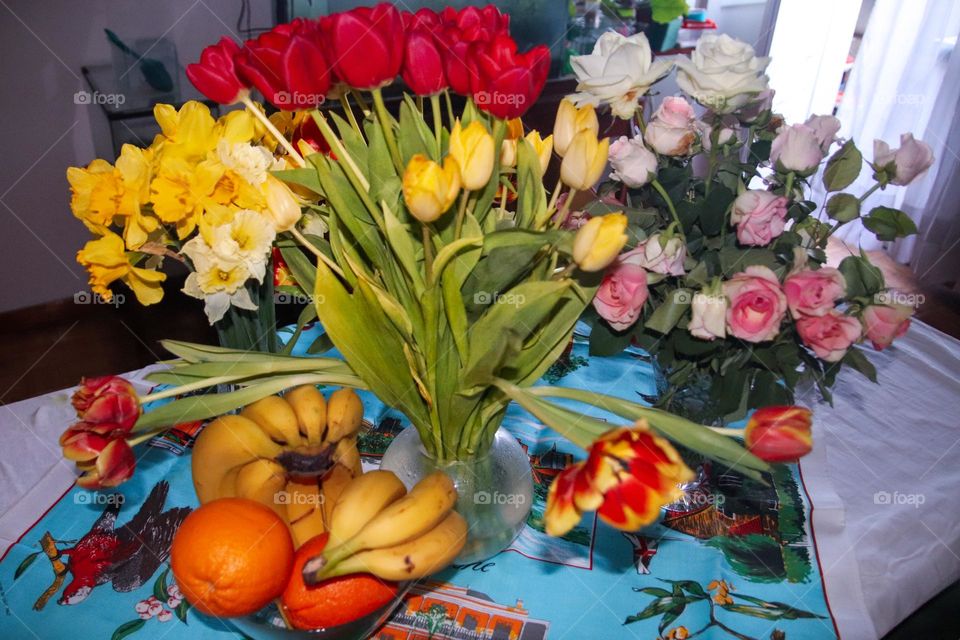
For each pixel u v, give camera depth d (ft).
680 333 2.28
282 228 1.98
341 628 1.79
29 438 2.83
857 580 2.27
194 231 2.33
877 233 2.46
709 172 2.44
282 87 1.81
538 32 7.28
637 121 2.62
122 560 2.32
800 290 1.99
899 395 3.12
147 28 7.11
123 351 6.98
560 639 2.08
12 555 2.32
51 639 2.05
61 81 6.98
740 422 2.94
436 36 1.75
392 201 1.94
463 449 2.18
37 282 7.59
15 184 7.17
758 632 2.09
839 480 2.66
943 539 2.41
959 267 8.05
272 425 2.10
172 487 2.63
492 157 1.71
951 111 7.70
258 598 1.68
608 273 2.13
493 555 2.37
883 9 7.93
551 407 1.84
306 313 2.35
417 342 2.04
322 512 1.98
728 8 10.25
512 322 1.86
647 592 2.24
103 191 2.11
